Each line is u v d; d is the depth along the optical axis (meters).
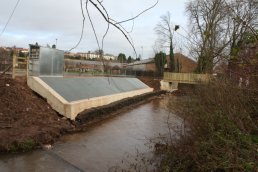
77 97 20.55
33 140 12.73
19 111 15.87
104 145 13.76
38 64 19.91
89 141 14.37
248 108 7.00
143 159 10.78
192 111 9.00
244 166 5.63
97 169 10.62
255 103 6.97
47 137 13.59
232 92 7.31
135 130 17.09
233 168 5.85
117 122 19.52
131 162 11.14
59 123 16.28
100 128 17.41
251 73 5.71
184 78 43.91
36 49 20.08
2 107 15.50
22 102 16.83
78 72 32.88
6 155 11.47
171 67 52.19
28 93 18.45
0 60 21.47
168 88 46.19
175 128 12.55
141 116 22.30
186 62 47.97
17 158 11.29
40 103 18.05
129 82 39.59
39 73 19.89
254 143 6.08
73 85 22.34
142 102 32.41
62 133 15.36
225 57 5.56
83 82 24.91
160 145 11.22
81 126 17.45
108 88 28.83
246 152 5.84
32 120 15.41
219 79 8.46
